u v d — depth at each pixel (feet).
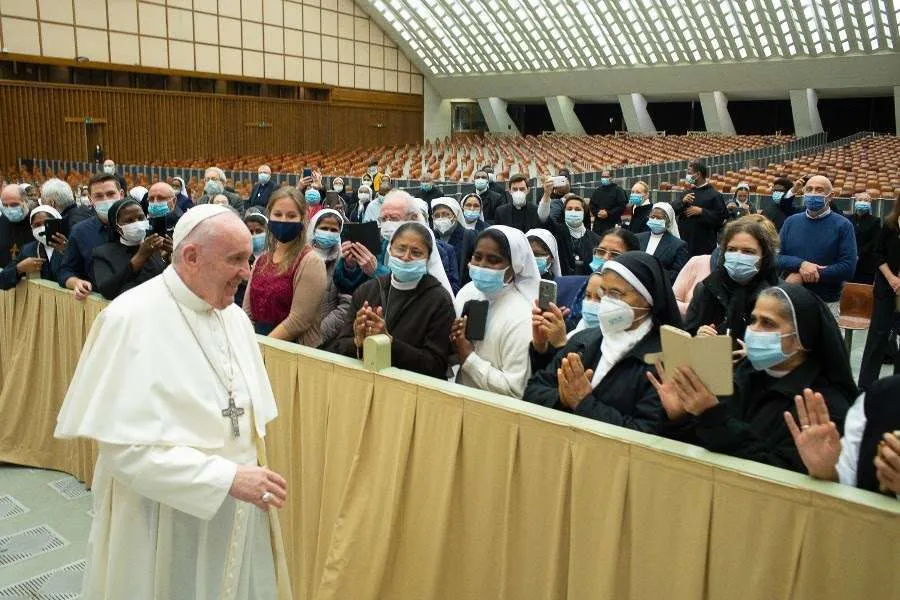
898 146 81.87
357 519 8.10
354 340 9.17
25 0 70.13
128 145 79.51
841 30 86.43
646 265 7.92
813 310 6.71
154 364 5.97
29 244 15.08
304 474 8.95
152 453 5.81
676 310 7.97
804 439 5.34
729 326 10.19
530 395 8.23
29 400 14.11
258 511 6.80
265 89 93.20
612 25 96.02
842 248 15.57
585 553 6.39
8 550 10.94
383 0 100.99
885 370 18.44
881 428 5.56
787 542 5.30
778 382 6.89
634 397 7.64
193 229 6.19
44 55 71.87
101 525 6.41
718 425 5.74
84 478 13.16
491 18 100.68
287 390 9.09
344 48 102.63
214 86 87.61
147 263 12.55
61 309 13.19
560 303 13.11
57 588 9.97
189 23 83.41
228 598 6.33
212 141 87.61
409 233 9.30
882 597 4.91
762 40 91.35
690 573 5.76
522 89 111.96
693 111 117.50
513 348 9.25
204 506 5.82
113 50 77.05
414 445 7.65
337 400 8.41
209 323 6.47
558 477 6.55
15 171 66.08
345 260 11.97
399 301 9.49
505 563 6.94
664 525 5.90
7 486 13.14
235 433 6.40
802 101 96.22
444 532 7.36
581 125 116.88
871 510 4.92
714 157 65.31
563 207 21.74
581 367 7.42
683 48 95.61
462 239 18.29
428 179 34.42
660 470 5.89
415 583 7.70
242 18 88.74
